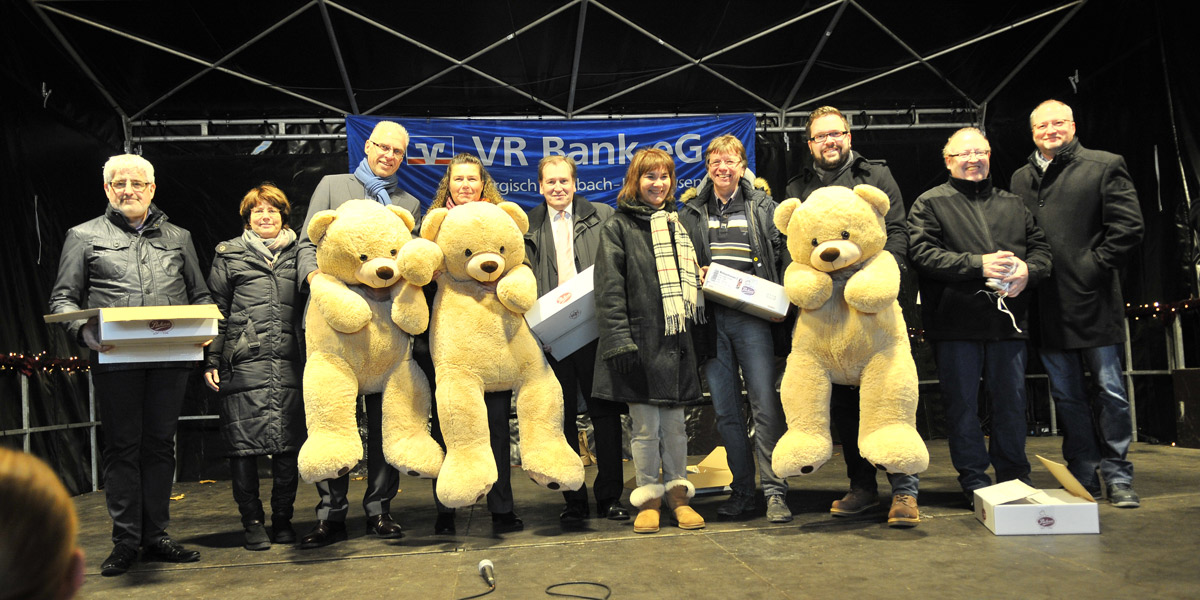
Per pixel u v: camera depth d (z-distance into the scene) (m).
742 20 5.49
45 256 5.11
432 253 3.01
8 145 4.72
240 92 6.06
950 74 6.32
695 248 3.49
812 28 5.62
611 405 3.51
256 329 3.29
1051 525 2.86
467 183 3.46
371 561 2.89
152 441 3.05
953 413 3.46
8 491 0.59
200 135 6.36
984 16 5.55
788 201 3.19
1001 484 3.23
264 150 6.42
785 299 3.20
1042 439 6.22
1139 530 2.84
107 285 3.04
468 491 2.95
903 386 3.02
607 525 3.34
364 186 3.57
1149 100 5.47
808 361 3.12
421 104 6.45
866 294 2.98
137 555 3.05
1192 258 5.26
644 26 5.53
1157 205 5.50
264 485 5.61
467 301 3.14
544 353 3.41
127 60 5.54
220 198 6.35
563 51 5.77
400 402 3.10
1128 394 5.88
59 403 5.23
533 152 6.39
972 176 3.49
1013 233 3.43
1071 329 3.41
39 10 4.92
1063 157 3.50
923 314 3.56
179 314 2.86
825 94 6.57
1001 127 6.70
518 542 3.09
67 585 0.62
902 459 2.91
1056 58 6.01
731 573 2.49
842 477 4.61
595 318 3.29
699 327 3.36
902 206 3.52
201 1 4.97
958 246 3.44
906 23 5.61
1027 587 2.21
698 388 3.25
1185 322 5.43
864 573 2.43
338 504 3.23
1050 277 3.47
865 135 6.82
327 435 2.95
